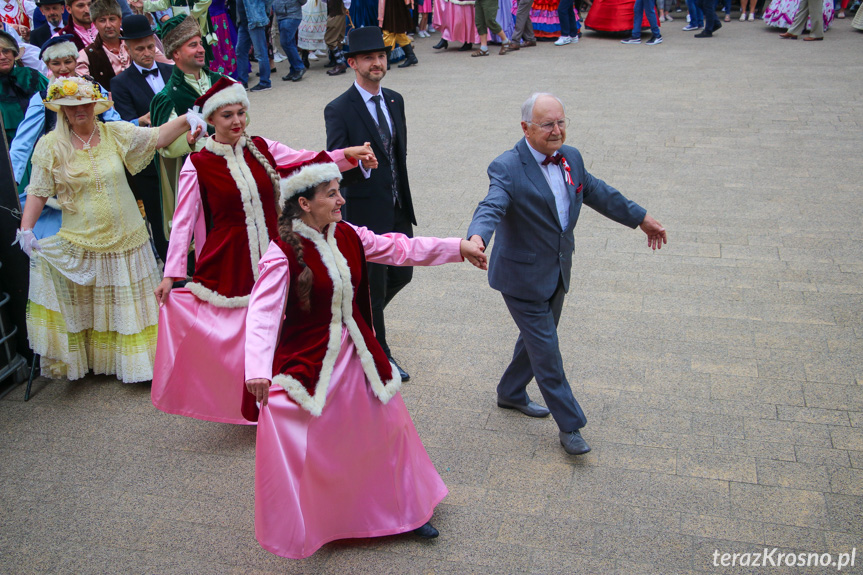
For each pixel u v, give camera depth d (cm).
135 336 471
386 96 462
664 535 339
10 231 474
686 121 929
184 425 443
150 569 335
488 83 1162
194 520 364
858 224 641
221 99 401
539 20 1488
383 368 327
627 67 1216
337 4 1247
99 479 396
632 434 408
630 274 582
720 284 559
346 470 325
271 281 302
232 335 411
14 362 485
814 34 1334
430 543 342
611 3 1440
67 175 437
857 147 816
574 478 378
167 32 501
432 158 854
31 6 923
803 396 430
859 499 354
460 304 560
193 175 412
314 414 307
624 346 489
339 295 314
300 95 1134
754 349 478
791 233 632
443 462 395
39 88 519
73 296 466
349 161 417
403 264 339
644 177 762
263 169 420
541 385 384
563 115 359
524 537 342
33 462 411
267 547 308
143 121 536
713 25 1402
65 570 336
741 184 736
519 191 365
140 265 468
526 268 374
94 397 474
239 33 1180
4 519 369
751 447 392
